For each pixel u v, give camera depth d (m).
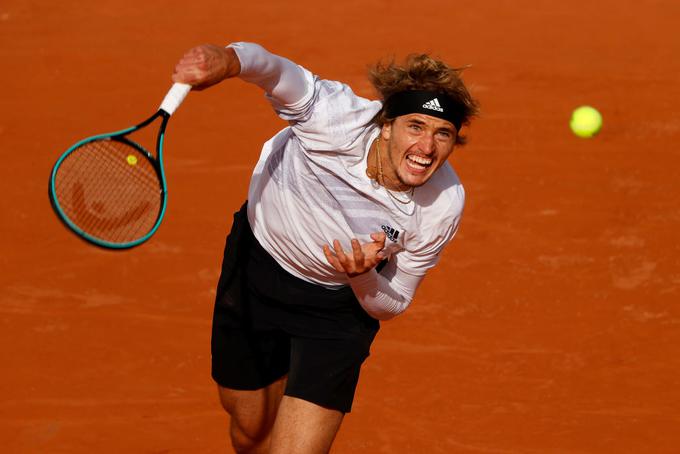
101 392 26.72
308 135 16.41
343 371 18.69
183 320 30.39
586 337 29.91
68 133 45.56
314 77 16.53
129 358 28.30
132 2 65.62
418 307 31.42
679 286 32.94
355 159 16.50
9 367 27.62
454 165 42.75
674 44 60.09
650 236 36.47
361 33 61.97
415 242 17.61
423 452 24.55
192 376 27.62
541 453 24.50
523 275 33.53
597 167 42.94
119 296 31.62
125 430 25.17
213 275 33.12
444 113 15.96
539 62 57.03
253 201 18.80
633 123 48.31
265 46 59.66
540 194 40.09
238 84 51.88
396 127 16.19
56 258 33.81
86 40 58.50
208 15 64.25
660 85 53.53
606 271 33.91
